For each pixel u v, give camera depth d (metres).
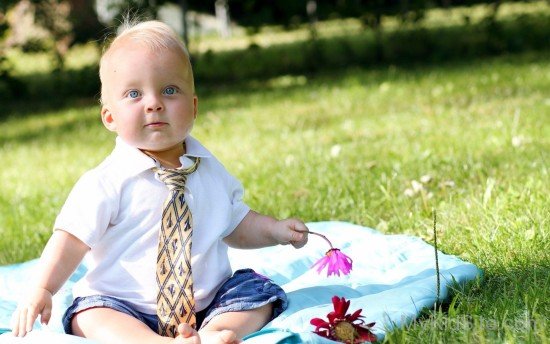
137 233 2.59
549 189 3.90
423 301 2.69
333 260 2.57
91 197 2.56
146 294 2.58
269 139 6.34
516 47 10.66
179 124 2.62
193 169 2.67
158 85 2.60
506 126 5.60
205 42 15.08
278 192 4.68
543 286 2.80
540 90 7.23
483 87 7.74
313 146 5.84
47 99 10.41
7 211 5.10
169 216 2.59
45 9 10.27
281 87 9.50
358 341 2.41
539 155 4.61
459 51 10.81
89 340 2.40
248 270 2.73
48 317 2.46
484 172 4.50
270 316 2.66
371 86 8.57
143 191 2.60
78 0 10.41
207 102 8.84
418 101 7.36
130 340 2.42
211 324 2.52
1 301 3.13
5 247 4.32
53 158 6.71
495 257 3.17
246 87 9.82
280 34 15.52
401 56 10.84
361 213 4.11
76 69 11.27
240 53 11.49
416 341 2.43
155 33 2.67
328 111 7.41
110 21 9.94
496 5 10.87
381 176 4.60
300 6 11.25
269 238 2.80
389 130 6.16
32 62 14.04
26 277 3.40
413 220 3.83
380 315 2.59
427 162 4.85
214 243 2.69
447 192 4.16
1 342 2.46
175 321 2.55
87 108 9.38
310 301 2.80
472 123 5.98
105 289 2.60
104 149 6.80
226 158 5.83
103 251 2.61
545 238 3.25
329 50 11.97
